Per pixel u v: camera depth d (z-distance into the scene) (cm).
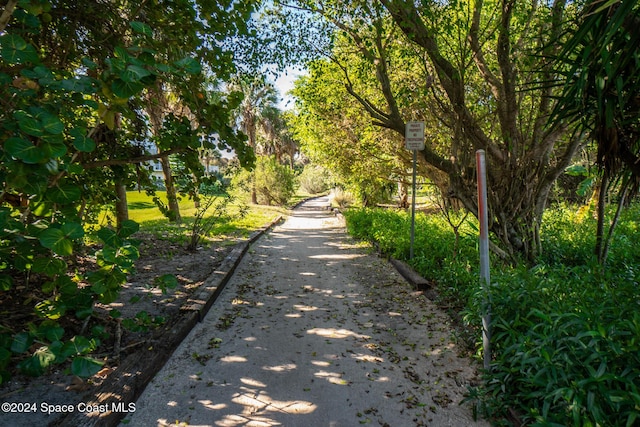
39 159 194
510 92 474
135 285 521
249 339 383
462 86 475
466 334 366
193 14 362
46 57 357
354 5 523
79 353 225
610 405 190
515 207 505
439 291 512
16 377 276
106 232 244
